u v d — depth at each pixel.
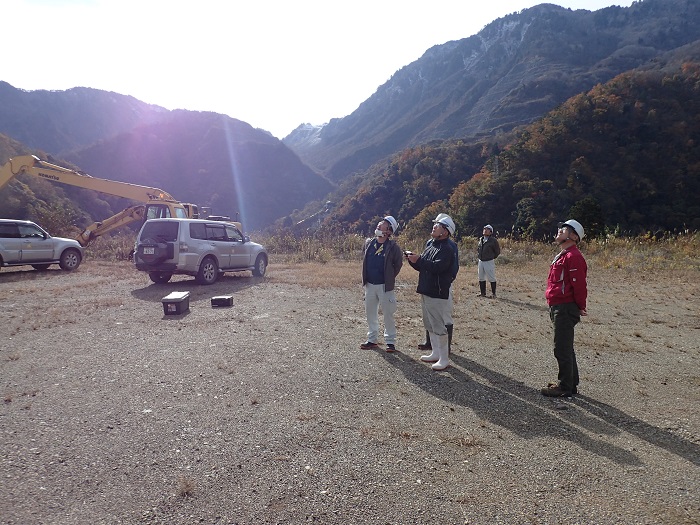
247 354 5.77
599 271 14.93
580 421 4.03
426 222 68.06
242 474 3.02
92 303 8.94
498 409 4.26
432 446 3.50
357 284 12.26
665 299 10.29
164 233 11.41
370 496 2.81
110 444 3.40
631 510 2.72
